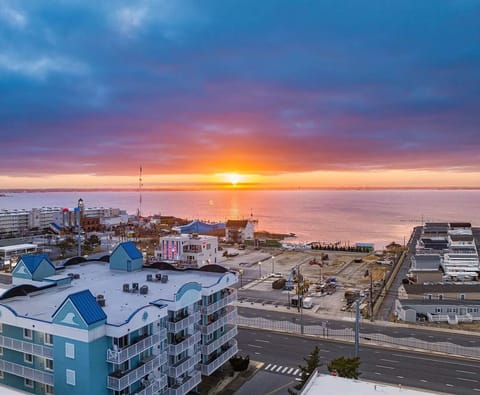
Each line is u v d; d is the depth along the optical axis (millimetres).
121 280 55969
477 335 73812
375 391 36625
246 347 68688
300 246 176750
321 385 37719
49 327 39219
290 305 93125
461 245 146125
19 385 43375
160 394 44281
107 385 38812
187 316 48906
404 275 126000
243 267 136375
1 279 114250
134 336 41531
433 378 57125
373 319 83250
